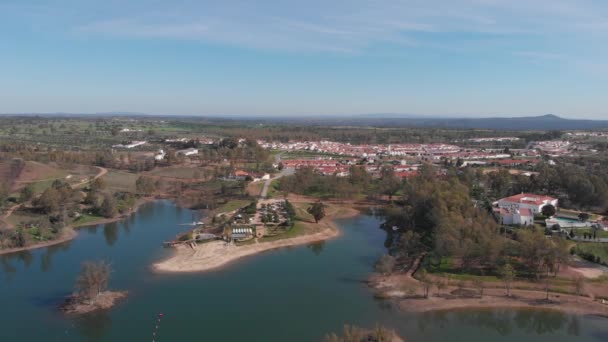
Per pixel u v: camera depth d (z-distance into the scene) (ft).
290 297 479.82
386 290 496.23
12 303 463.42
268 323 421.59
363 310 449.89
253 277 538.06
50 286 508.12
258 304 461.78
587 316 438.81
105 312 442.50
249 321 425.28
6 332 403.75
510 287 491.72
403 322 426.10
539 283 497.46
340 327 414.62
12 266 575.79
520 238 555.28
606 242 622.13
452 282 506.07
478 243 549.13
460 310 450.71
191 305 458.50
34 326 415.23
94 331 406.41
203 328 411.54
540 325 424.87
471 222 627.46
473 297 474.90
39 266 574.56
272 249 653.71
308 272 555.69
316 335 399.85
